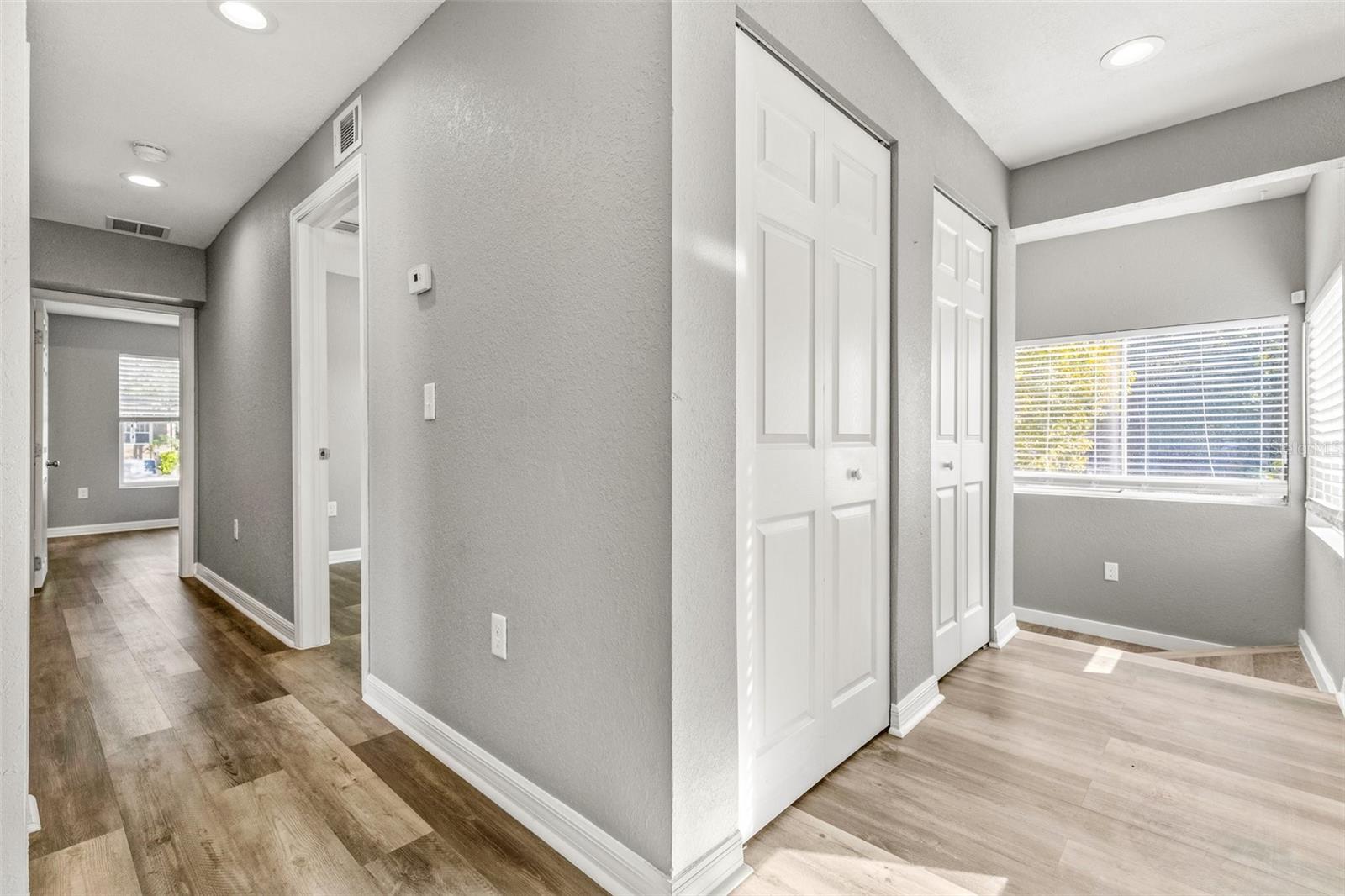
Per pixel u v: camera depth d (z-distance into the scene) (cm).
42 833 156
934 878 140
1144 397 393
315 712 224
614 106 135
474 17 175
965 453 275
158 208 347
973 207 269
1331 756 193
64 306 606
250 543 347
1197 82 233
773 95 160
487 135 171
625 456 134
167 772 184
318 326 291
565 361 148
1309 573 325
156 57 214
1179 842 152
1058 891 136
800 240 170
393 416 214
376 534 226
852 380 192
